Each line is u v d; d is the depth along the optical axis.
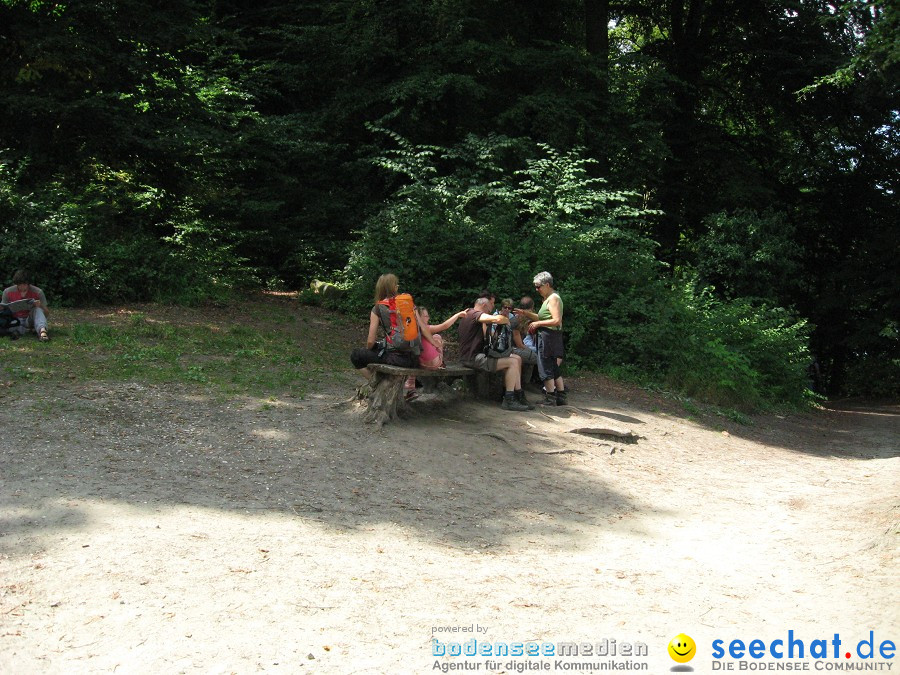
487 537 5.60
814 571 5.19
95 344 10.07
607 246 14.69
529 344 10.23
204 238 17.23
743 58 23.91
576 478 7.33
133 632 3.80
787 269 21.08
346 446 7.19
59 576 4.25
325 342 12.25
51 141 15.42
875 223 24.94
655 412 11.01
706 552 5.65
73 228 13.73
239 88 19.50
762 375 15.18
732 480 8.12
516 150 18.23
